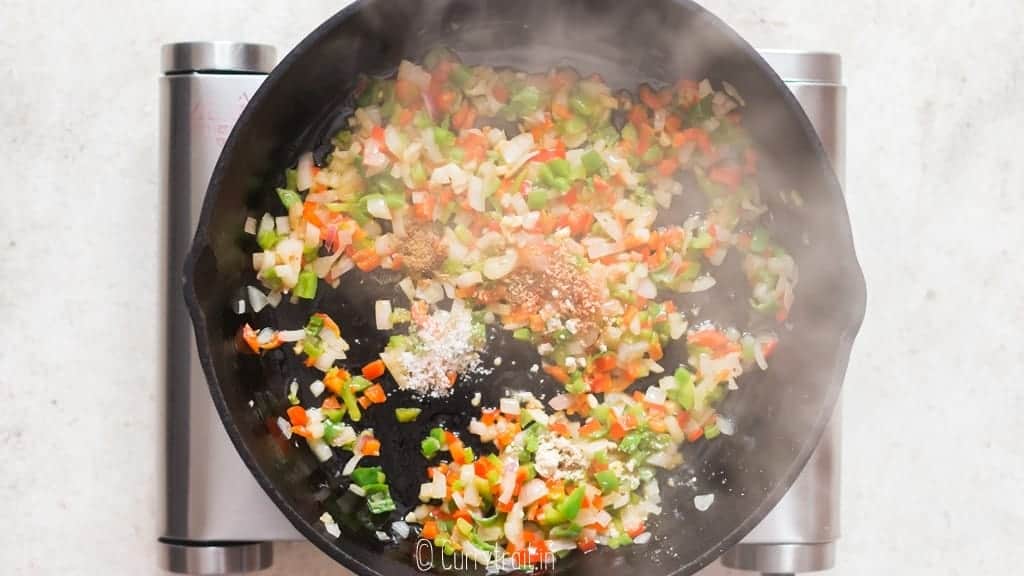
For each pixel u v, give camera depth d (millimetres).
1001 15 917
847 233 766
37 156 893
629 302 845
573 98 859
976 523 913
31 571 887
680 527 853
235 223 823
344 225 843
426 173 848
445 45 856
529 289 840
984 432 914
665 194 863
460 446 844
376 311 852
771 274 857
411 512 848
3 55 890
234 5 892
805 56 839
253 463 749
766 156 851
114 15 892
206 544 821
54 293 893
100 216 894
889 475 910
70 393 892
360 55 838
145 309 894
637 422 845
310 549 881
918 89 915
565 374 846
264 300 850
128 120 894
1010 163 917
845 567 906
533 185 852
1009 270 917
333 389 844
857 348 912
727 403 864
